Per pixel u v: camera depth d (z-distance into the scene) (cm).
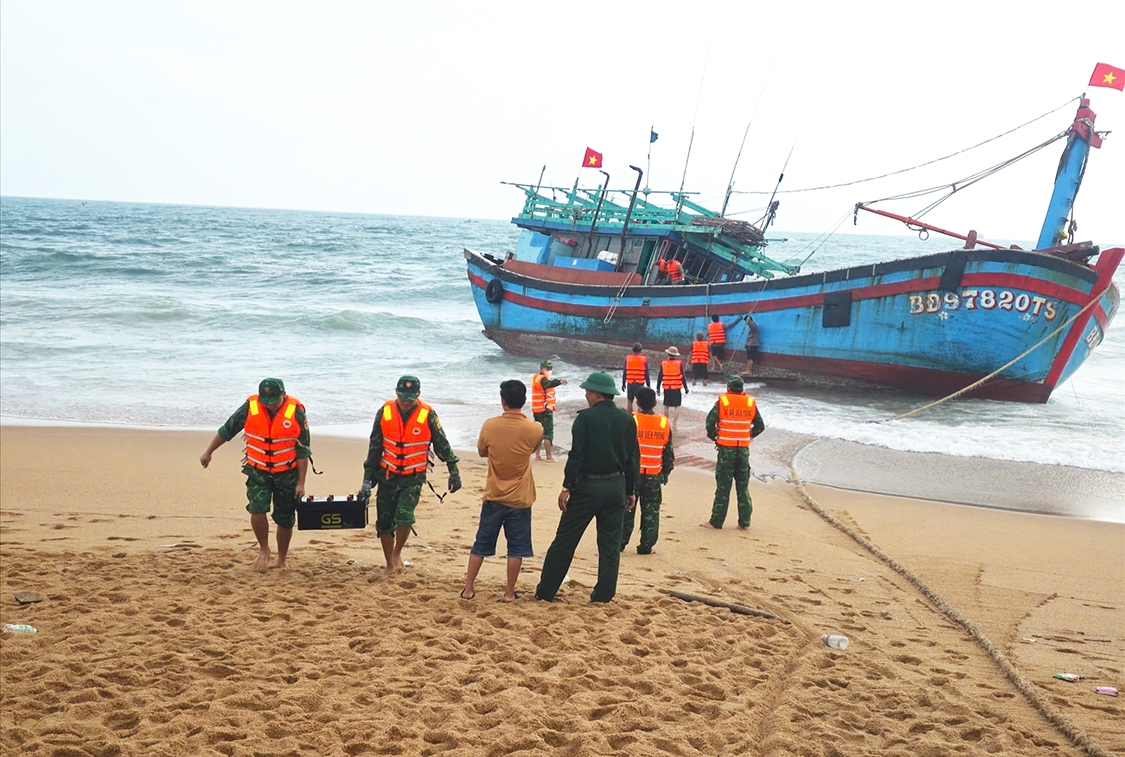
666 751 430
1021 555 945
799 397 2105
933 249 11569
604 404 682
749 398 1019
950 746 451
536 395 1373
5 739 414
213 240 9131
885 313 2078
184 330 3081
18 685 473
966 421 1817
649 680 512
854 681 546
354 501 726
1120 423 1791
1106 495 1245
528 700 477
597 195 2669
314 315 3416
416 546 880
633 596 717
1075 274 1903
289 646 548
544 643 580
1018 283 1934
